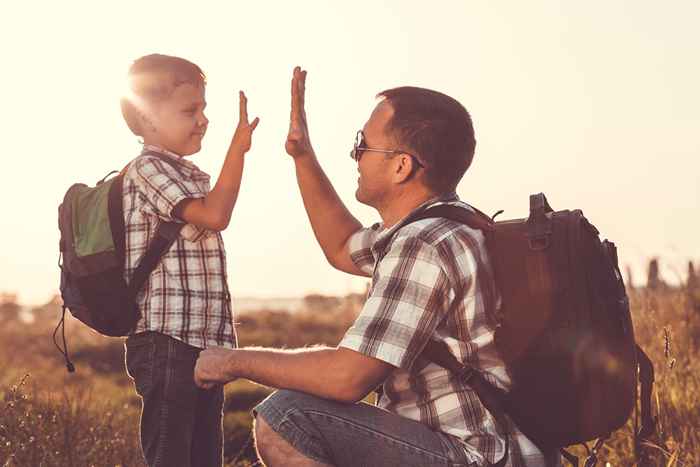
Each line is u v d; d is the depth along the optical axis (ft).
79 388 18.56
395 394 9.81
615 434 14.79
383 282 9.36
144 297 11.08
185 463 10.80
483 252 9.48
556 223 9.25
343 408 9.57
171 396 10.85
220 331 11.28
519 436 9.45
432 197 10.22
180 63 11.76
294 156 12.23
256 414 9.81
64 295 11.30
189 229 11.10
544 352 9.06
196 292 11.10
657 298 21.52
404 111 10.09
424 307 9.23
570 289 9.01
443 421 9.53
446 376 9.50
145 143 11.72
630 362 9.17
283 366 9.49
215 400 11.47
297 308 75.41
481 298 9.37
